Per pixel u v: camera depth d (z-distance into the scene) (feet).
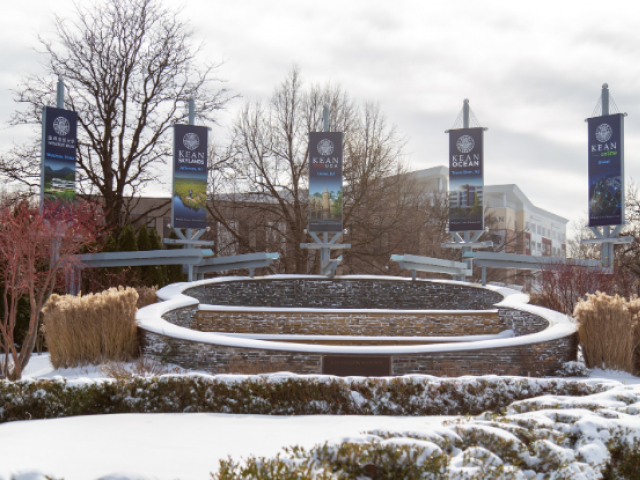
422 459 13.94
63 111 64.59
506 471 13.99
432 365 41.16
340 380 27.14
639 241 107.24
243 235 109.19
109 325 42.34
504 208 212.64
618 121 68.44
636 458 16.70
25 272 40.68
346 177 101.86
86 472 15.84
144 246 78.02
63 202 62.59
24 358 38.14
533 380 27.58
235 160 101.14
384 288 69.46
